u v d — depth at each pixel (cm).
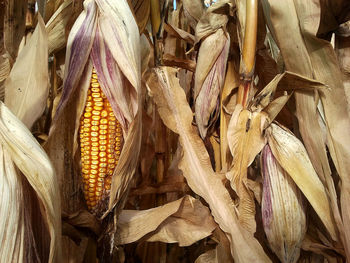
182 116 37
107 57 30
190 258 48
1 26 40
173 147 52
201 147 36
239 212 33
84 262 36
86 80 30
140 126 31
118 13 30
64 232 30
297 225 33
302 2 35
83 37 30
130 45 30
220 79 37
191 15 45
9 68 38
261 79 43
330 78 35
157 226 32
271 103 34
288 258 33
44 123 44
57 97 38
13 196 24
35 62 32
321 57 35
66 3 38
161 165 44
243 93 36
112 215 30
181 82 53
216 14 39
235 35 41
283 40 36
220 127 38
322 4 36
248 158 34
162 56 43
